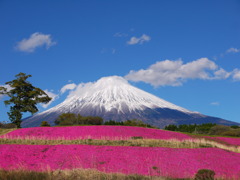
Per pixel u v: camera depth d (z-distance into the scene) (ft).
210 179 59.67
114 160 79.56
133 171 69.21
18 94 232.94
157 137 139.74
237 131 222.07
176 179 58.54
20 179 46.70
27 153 86.07
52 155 84.48
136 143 107.34
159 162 79.10
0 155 82.38
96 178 50.90
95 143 105.70
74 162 76.74
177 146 106.73
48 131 145.69
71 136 130.31
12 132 147.23
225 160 87.45
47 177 48.21
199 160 84.28
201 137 165.78
